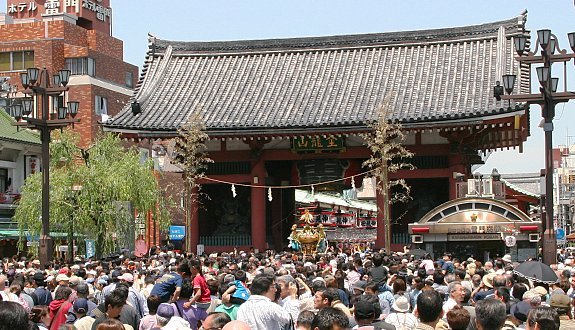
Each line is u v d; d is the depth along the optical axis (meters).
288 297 19.20
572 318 17.95
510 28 59.34
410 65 59.84
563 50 34.38
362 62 61.44
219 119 57.31
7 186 70.56
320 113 56.47
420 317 13.09
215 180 57.38
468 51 59.72
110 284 22.67
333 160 56.22
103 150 57.09
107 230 52.81
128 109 59.12
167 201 62.44
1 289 19.44
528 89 53.94
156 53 64.94
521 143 58.53
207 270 26.52
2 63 83.75
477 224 42.09
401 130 52.31
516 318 16.22
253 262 31.22
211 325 13.18
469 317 12.48
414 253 38.12
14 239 66.12
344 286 22.81
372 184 105.06
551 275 19.72
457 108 53.81
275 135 54.50
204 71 63.44
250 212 58.81
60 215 52.50
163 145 63.28
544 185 37.44
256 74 62.38
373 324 13.77
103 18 98.25
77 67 83.19
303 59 63.09
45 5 95.06
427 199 56.22
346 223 89.12
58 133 56.41
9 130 71.75
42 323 17.42
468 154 54.00
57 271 28.84
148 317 17.22
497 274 21.28
